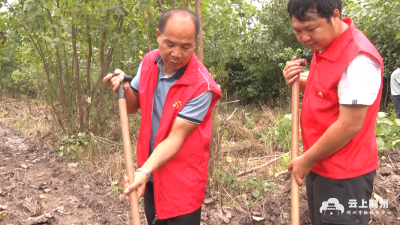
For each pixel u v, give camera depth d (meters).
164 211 2.01
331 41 1.74
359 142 1.81
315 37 1.71
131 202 1.78
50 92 5.77
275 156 4.71
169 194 1.98
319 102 1.84
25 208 3.50
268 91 9.63
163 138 1.92
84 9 4.68
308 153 1.84
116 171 4.24
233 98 9.94
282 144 5.03
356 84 1.64
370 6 7.47
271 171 4.20
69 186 4.02
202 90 1.85
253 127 6.55
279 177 4.00
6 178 4.24
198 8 3.31
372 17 7.53
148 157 2.04
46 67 5.67
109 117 5.84
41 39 5.37
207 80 1.88
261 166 4.28
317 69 1.83
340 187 1.84
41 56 5.57
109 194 3.77
